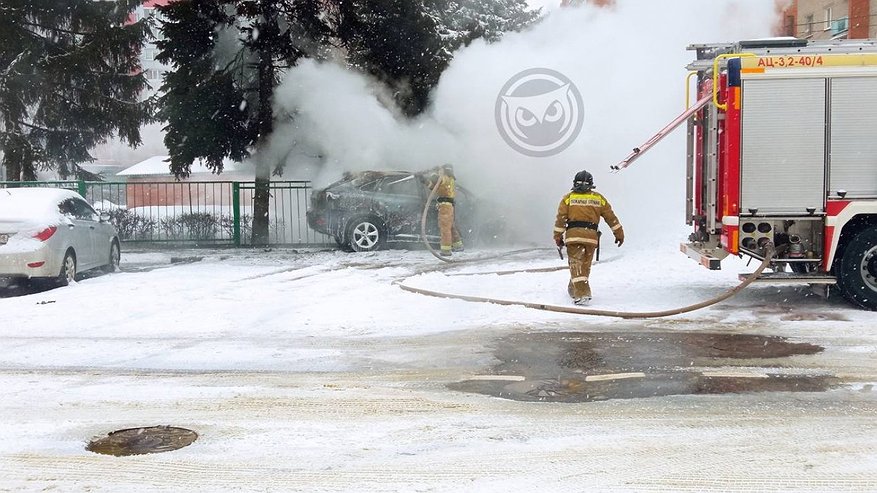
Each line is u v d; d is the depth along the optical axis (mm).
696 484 4293
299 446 4965
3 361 7461
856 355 7133
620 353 7348
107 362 7391
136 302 10734
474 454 4781
